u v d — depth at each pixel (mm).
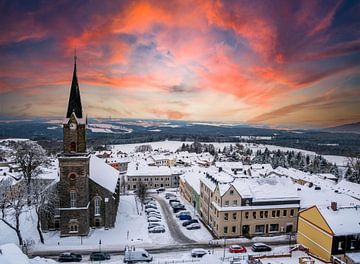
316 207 52219
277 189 67750
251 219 63781
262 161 199875
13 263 30422
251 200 64062
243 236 63344
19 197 56500
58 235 61469
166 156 190500
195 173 102875
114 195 71188
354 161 164750
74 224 60844
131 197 103438
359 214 51469
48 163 97500
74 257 50281
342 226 48281
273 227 65188
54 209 63125
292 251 50594
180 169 134375
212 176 73875
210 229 68188
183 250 55844
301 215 56500
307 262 41750
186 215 76312
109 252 54594
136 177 125812
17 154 77750
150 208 83500
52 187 61469
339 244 47594
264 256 46750
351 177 135875
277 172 121125
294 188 70062
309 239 53594
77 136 59781
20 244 54406
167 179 127625
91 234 62719
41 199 58594
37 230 63344
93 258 50375
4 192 66688
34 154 79875
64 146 59656
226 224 62562
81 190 60500
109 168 91750
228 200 62906
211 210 69438
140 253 48688
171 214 81875
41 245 56906
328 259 48094
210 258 44688
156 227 65875
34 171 78438
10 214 63938
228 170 106125
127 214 78375
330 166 170500
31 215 69188
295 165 189375
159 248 56750
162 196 107688
